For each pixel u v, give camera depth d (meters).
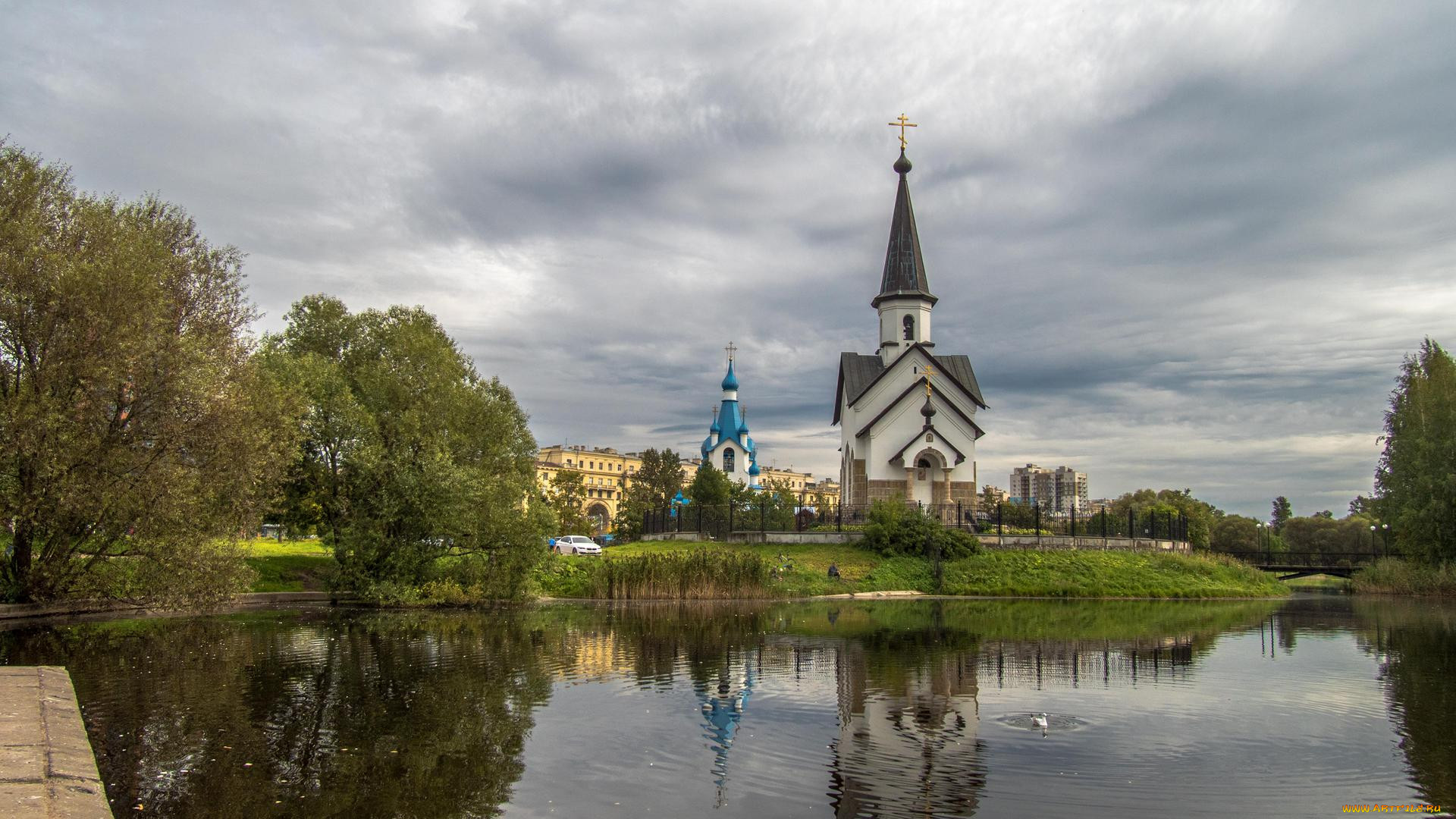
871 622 31.47
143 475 27.25
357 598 37.69
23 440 25.27
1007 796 11.29
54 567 28.73
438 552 38.25
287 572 42.19
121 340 26.28
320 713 15.68
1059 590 45.16
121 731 14.31
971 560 48.53
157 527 27.67
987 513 62.22
